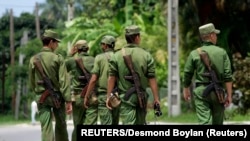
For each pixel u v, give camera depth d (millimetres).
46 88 17172
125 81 15469
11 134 35969
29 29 98250
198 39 55250
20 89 68250
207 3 53594
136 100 15398
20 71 67375
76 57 19984
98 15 67812
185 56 55719
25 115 69688
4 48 91188
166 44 56688
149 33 57875
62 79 17172
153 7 61656
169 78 49938
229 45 55031
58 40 17531
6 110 79188
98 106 19297
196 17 55062
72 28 56781
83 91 19812
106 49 19219
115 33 56312
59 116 17469
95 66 19078
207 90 16031
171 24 50156
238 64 45094
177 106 49562
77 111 19953
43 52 17375
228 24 53844
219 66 16141
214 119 16312
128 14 58875
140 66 15469
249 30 54531
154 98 15641
